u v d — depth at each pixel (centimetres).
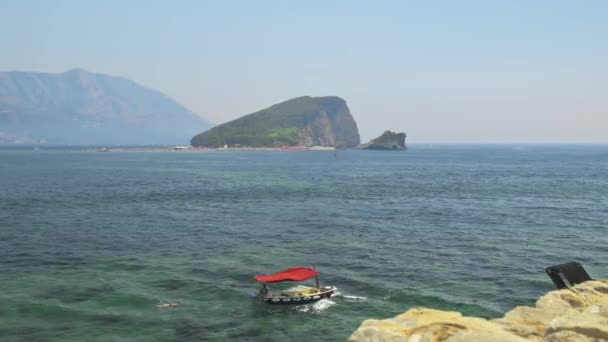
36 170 16000
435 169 18475
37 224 6034
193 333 2706
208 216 6812
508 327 1758
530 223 6288
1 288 3406
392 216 6888
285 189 10594
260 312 3038
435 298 3284
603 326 1470
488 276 3806
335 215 6962
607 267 4078
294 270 3438
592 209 7556
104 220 6394
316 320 2923
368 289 3491
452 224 6225
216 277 3753
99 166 18738
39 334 2644
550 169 18350
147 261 4231
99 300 3178
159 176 13988
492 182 12606
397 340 1514
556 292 2194
